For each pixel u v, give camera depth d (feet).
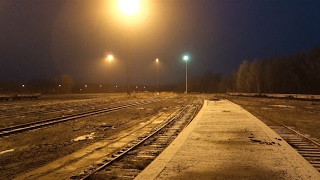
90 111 104.27
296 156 34.91
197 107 125.08
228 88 426.51
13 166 34.55
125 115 94.94
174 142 43.83
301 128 65.16
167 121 77.10
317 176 27.22
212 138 46.98
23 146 46.29
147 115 95.50
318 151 40.88
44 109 111.96
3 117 85.20
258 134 50.67
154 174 28.17
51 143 48.70
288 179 26.43
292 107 124.36
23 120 78.95
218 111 96.22
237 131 54.08
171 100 186.70
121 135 57.26
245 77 366.22
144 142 47.55
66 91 380.58
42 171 32.42
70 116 86.74
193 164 31.58
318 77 254.47
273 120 76.89
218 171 28.99
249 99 197.67
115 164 34.17
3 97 173.27
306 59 271.49
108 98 204.74
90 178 29.12
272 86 314.14
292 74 286.87
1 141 50.16
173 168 30.14
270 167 30.22
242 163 31.83
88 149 43.96
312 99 176.96
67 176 30.53
